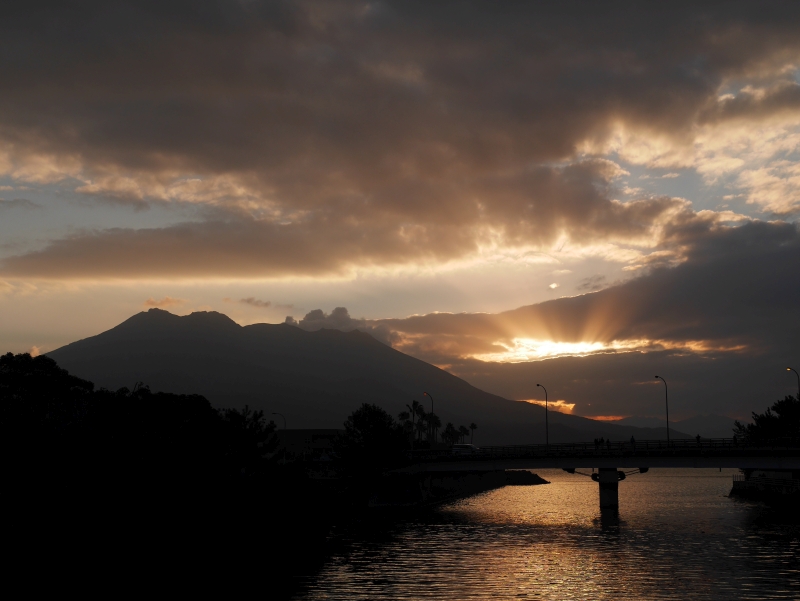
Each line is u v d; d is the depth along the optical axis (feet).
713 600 181.57
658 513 397.80
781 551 253.44
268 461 307.58
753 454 325.62
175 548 204.64
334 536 301.02
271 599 183.52
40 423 207.10
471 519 371.15
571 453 379.96
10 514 187.83
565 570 221.25
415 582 204.54
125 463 221.87
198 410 271.28
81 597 168.76
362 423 414.62
